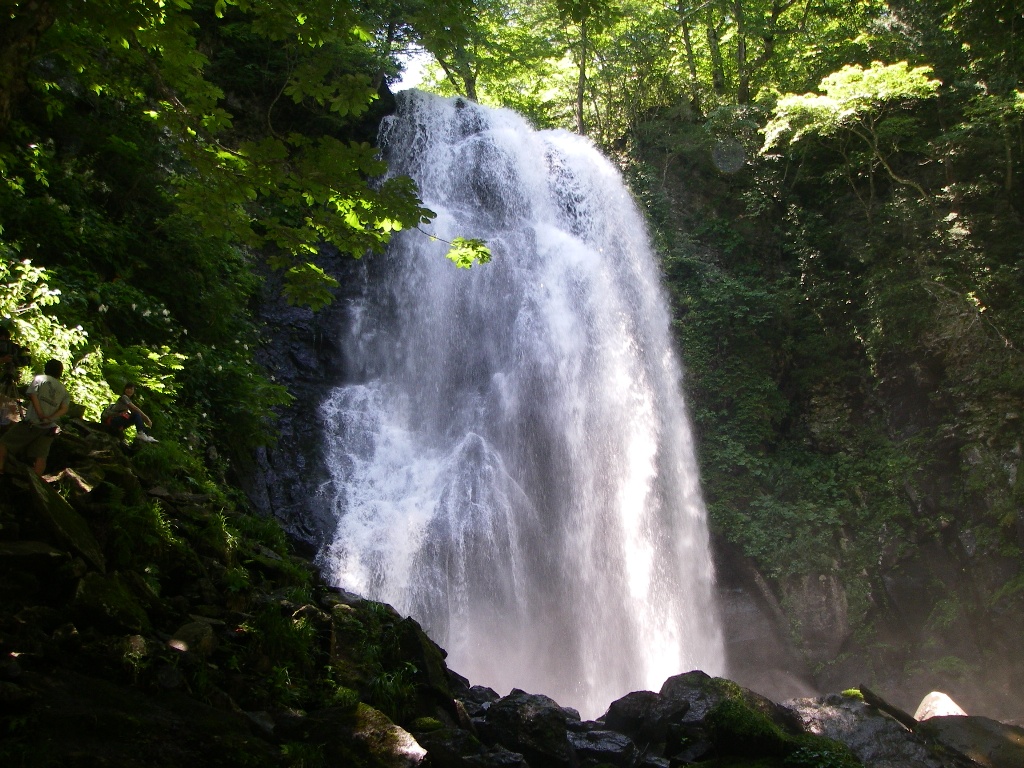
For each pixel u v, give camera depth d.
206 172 9.37
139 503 8.91
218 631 8.26
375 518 18.92
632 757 9.41
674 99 32.50
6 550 7.10
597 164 28.20
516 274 24.19
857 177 27.38
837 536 22.84
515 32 30.55
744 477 24.12
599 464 23.33
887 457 23.36
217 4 9.27
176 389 14.03
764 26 31.86
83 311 12.63
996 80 25.58
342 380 21.28
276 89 23.73
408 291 22.92
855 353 25.45
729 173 28.95
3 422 8.46
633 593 22.23
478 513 20.34
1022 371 21.72
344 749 6.99
